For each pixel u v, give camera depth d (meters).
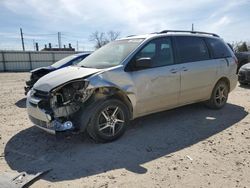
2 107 7.60
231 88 6.96
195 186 3.25
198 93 6.07
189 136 4.95
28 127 5.61
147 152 4.27
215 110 6.68
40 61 39.50
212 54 6.40
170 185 3.28
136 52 4.97
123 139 4.82
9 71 35.94
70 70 4.89
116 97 4.77
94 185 3.32
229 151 4.25
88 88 4.32
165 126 5.51
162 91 5.27
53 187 3.29
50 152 4.33
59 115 4.32
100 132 4.53
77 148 4.46
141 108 5.06
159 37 5.41
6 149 4.47
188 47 5.87
